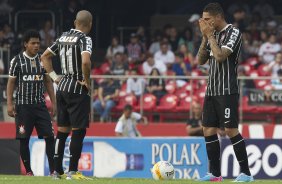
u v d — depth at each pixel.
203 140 48.34
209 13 31.55
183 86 61.50
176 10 83.19
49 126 39.19
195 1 82.81
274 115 60.47
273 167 48.25
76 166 33.12
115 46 72.69
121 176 48.84
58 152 33.78
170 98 61.41
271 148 48.34
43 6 76.94
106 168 48.94
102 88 60.47
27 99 38.97
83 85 32.53
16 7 77.31
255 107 60.38
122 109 60.50
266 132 58.34
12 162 47.62
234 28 31.70
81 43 32.16
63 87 32.75
